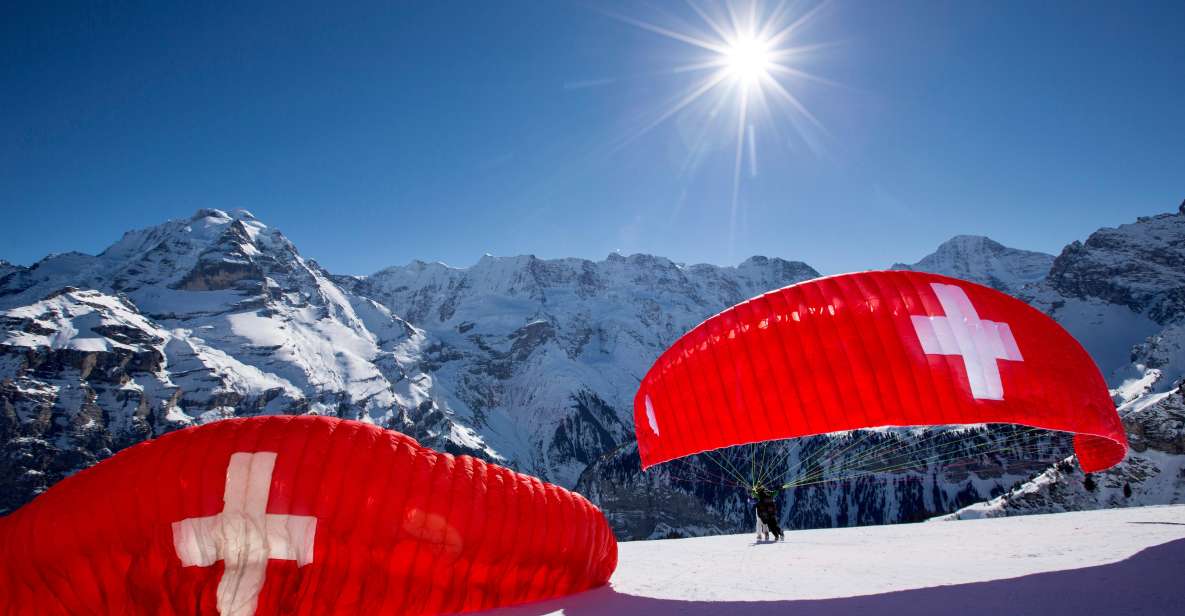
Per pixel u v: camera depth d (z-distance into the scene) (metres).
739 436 15.63
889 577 12.04
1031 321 14.68
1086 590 8.88
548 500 13.19
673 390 17.50
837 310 15.02
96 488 10.88
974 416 13.45
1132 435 58.16
